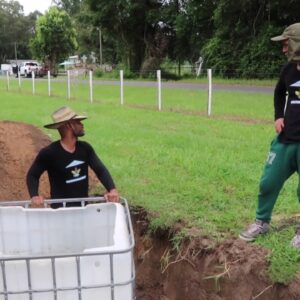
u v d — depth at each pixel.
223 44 34.12
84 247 3.40
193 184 5.92
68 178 4.12
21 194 6.30
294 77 3.52
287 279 3.53
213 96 19.61
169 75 40.19
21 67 51.91
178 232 4.46
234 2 31.69
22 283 2.70
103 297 2.75
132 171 6.65
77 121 4.07
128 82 34.06
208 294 4.06
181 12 40.66
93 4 43.53
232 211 4.87
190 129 10.52
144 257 4.84
